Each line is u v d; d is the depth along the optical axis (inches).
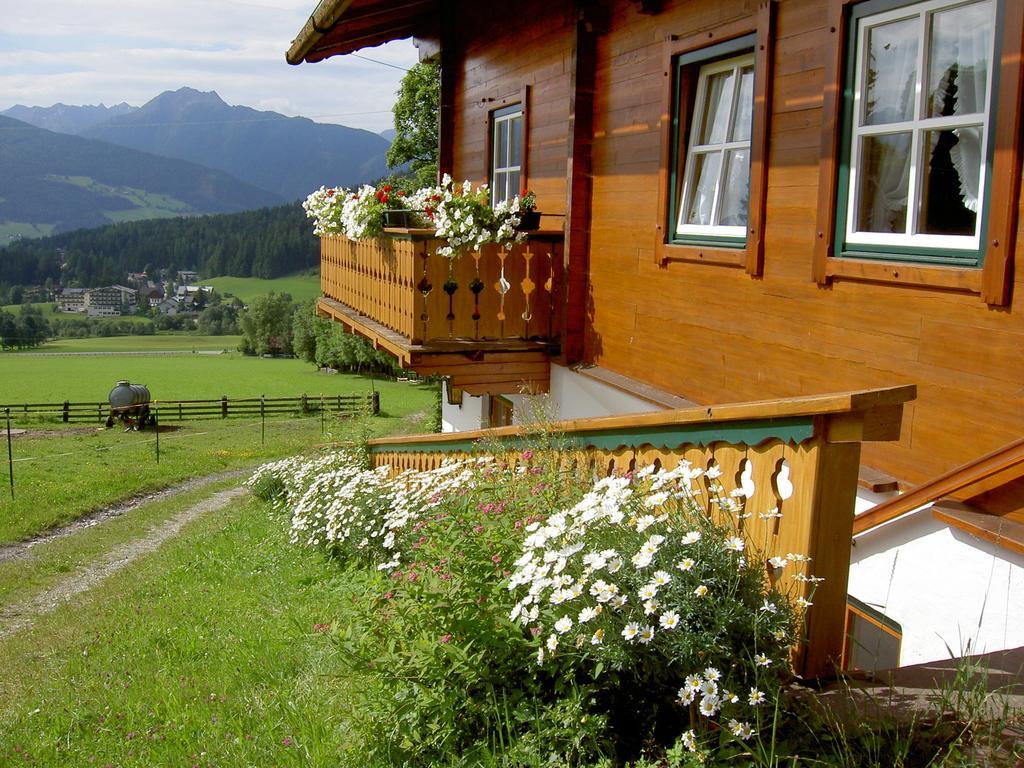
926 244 157.6
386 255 329.4
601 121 282.7
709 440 125.8
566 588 98.3
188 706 175.8
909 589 151.9
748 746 85.8
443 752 108.0
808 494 103.3
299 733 137.9
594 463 166.4
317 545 325.7
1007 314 138.9
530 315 307.6
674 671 94.2
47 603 412.5
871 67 170.9
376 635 126.3
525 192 318.7
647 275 257.0
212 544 432.8
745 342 211.5
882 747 85.7
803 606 98.9
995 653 108.9
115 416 1261.1
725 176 223.9
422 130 1213.7
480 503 169.3
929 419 155.2
